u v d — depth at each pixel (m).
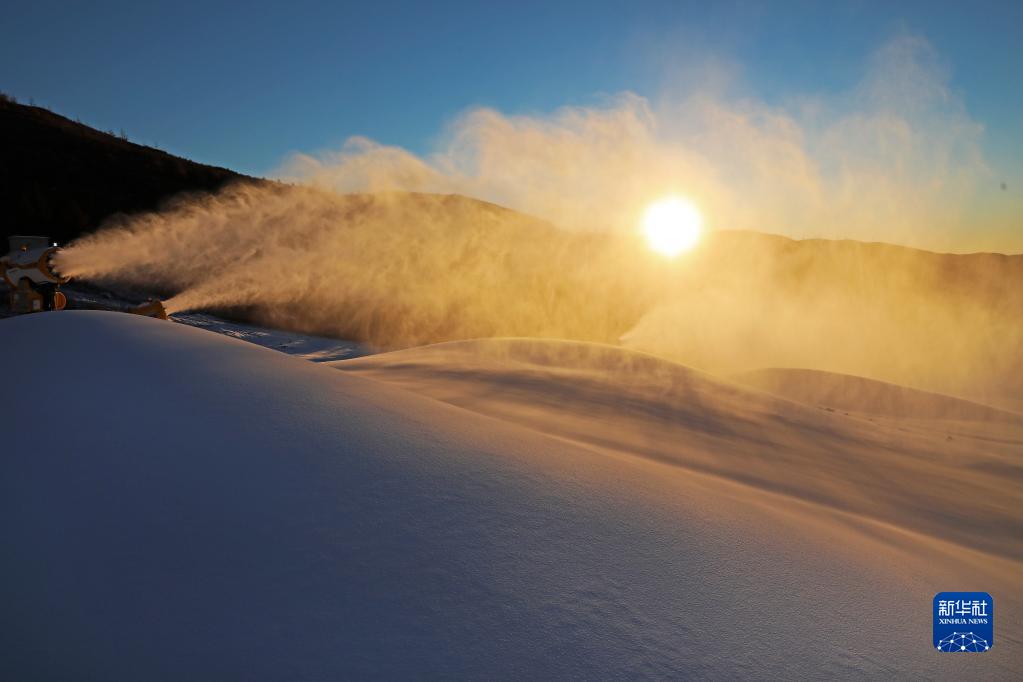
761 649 1.92
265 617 1.71
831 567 2.63
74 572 1.83
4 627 1.60
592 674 1.66
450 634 1.73
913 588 2.61
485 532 2.30
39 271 7.62
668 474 3.63
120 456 2.49
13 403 2.97
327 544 2.07
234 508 2.21
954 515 5.34
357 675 1.54
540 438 3.70
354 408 3.41
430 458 2.89
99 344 3.90
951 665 2.03
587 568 2.19
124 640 1.59
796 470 5.80
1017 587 3.07
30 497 2.19
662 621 1.96
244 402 3.19
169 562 1.90
